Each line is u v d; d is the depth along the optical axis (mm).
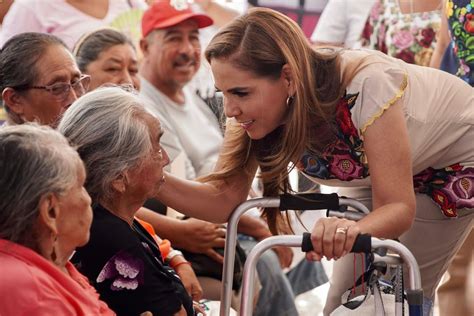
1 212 2189
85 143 2662
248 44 2908
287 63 2918
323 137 3166
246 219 4406
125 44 4320
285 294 4418
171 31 4879
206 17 4965
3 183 2182
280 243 2719
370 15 5441
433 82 3398
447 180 3473
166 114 4816
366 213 3127
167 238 4047
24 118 3221
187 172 4738
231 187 3328
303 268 4902
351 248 2666
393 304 2730
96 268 2680
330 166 3287
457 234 3619
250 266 2715
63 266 2369
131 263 2699
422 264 3689
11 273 2131
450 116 3369
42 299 2135
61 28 4875
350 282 3520
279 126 3133
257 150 3270
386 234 2881
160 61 4867
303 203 3154
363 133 3033
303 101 2953
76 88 3260
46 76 3174
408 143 3023
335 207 3146
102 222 2691
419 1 5301
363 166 3217
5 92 3203
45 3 4867
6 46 3230
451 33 4102
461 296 4211
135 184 2736
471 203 3443
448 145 3396
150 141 2736
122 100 2734
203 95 5012
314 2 5652
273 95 2953
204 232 4062
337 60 3055
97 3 4965
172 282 2857
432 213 3557
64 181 2225
